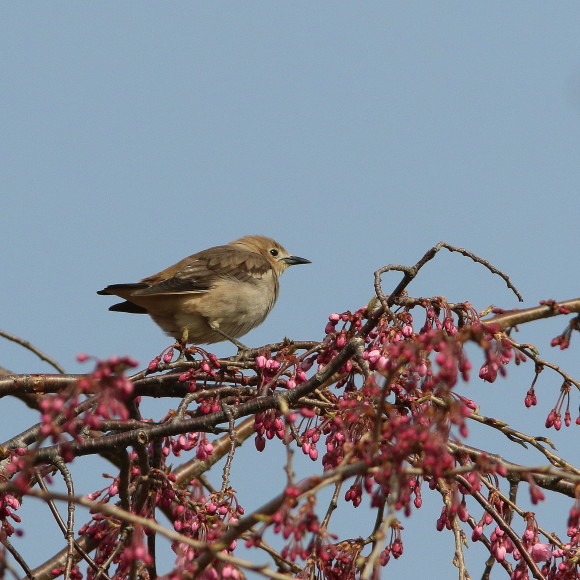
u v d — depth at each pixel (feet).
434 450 25.53
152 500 34.88
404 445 25.53
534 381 37.65
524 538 34.09
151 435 36.29
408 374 31.60
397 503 25.89
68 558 33.14
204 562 26.89
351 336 36.32
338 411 33.27
